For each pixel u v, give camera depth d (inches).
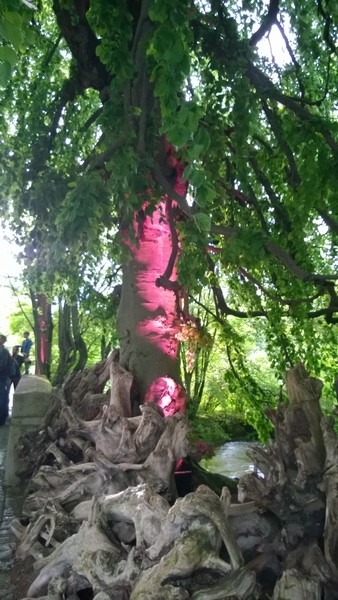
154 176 269.0
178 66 164.6
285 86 393.4
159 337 308.5
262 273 409.7
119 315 318.0
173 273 315.3
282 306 407.8
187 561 159.6
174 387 305.0
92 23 242.4
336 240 427.8
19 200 347.3
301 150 306.3
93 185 246.2
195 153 161.5
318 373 417.1
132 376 296.2
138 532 180.9
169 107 162.2
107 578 177.8
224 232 293.1
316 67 409.4
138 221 300.0
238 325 585.6
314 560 167.2
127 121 253.8
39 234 349.7
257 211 354.9
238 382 436.8
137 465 239.0
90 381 338.0
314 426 190.9
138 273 313.3
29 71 482.9
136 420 261.7
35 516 235.5
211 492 171.0
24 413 360.8
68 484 265.1
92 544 187.6
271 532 186.2
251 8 368.2
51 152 389.4
